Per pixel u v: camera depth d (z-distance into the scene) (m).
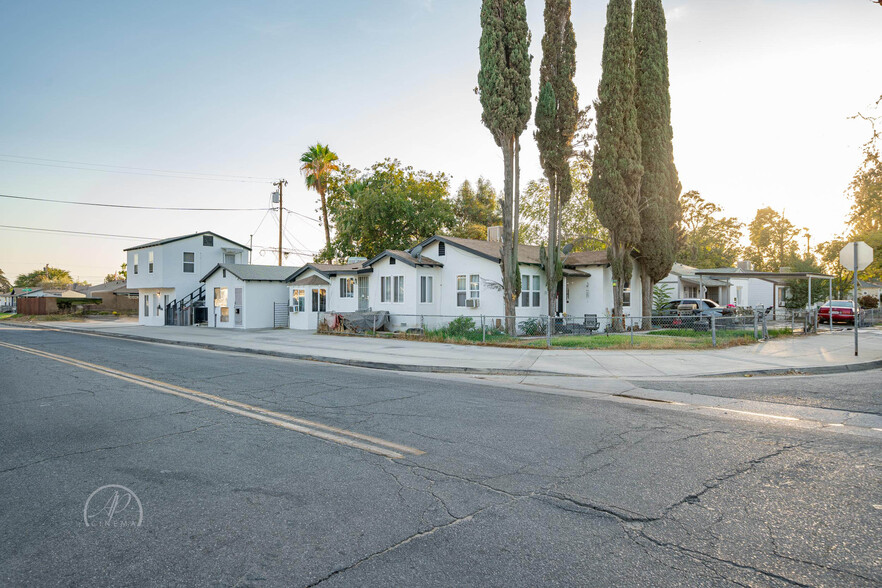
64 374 11.30
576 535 3.50
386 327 24.20
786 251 67.88
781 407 7.64
